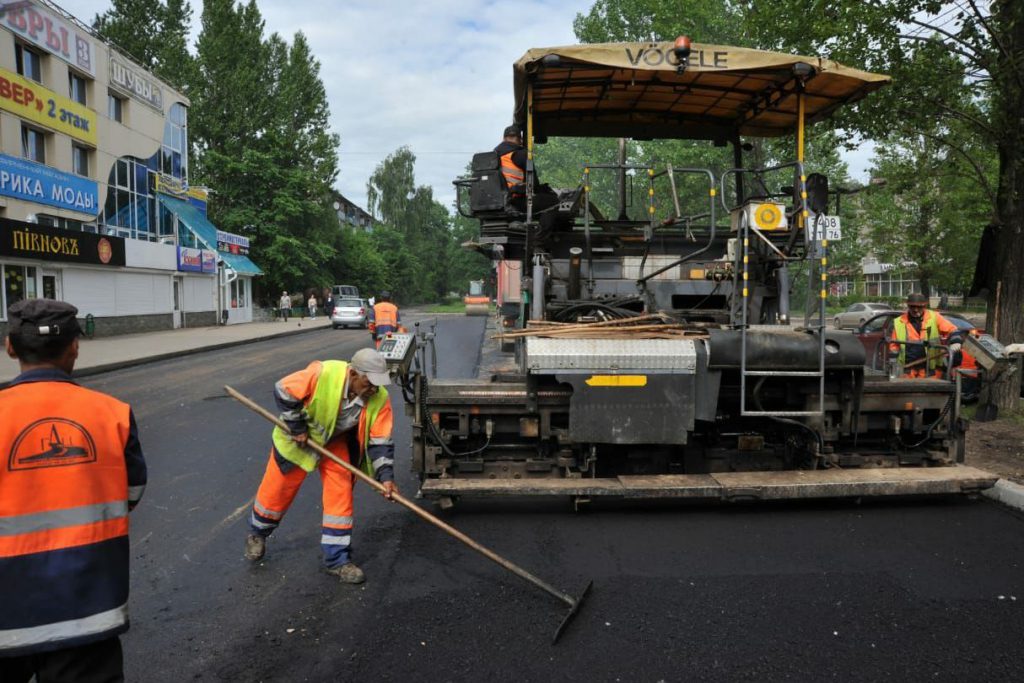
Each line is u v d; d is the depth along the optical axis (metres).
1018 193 7.90
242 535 4.55
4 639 1.78
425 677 2.83
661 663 2.92
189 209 28.59
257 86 38.97
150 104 24.91
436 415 4.98
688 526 4.62
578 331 4.98
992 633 3.14
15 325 1.97
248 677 2.85
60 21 19.44
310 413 3.76
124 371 13.75
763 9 8.38
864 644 3.05
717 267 5.87
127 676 2.85
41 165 18.41
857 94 5.58
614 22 28.44
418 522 4.75
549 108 6.29
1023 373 8.16
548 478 4.94
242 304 33.88
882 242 25.11
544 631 3.21
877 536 4.41
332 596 3.62
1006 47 7.70
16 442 1.84
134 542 4.43
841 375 5.11
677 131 6.52
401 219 69.94
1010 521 4.68
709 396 4.62
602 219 6.38
